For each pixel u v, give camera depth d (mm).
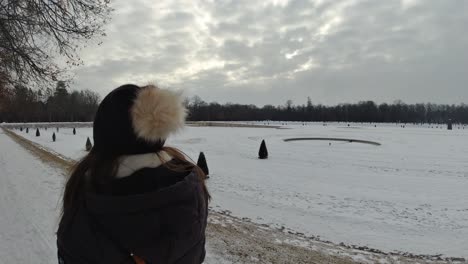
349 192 15016
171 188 1310
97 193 1309
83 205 1340
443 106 151250
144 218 1242
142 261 1255
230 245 6406
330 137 48906
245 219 10844
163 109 1318
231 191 14828
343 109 139625
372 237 9641
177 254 1290
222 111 134000
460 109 149000
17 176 12188
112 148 1343
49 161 17422
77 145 36688
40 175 12469
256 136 51281
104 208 1247
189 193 1366
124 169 1323
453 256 8398
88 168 1429
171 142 40594
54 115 108625
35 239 5898
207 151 31562
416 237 9688
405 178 18266
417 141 42094
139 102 1306
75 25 10117
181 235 1292
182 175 1430
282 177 18359
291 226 10430
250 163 23562
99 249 1258
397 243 9211
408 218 11406
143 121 1287
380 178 18234
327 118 137000
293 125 100438
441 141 42031
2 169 13922
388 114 136625
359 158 26297
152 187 1299
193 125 87812
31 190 9875
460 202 13422
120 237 1237
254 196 14039
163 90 1384
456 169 21156
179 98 1388
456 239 9570
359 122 132250
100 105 1395
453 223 10938
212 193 14305
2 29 9477
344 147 35469
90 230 1282
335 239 9406
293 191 15078
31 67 10406
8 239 5871
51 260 5117
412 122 138000
